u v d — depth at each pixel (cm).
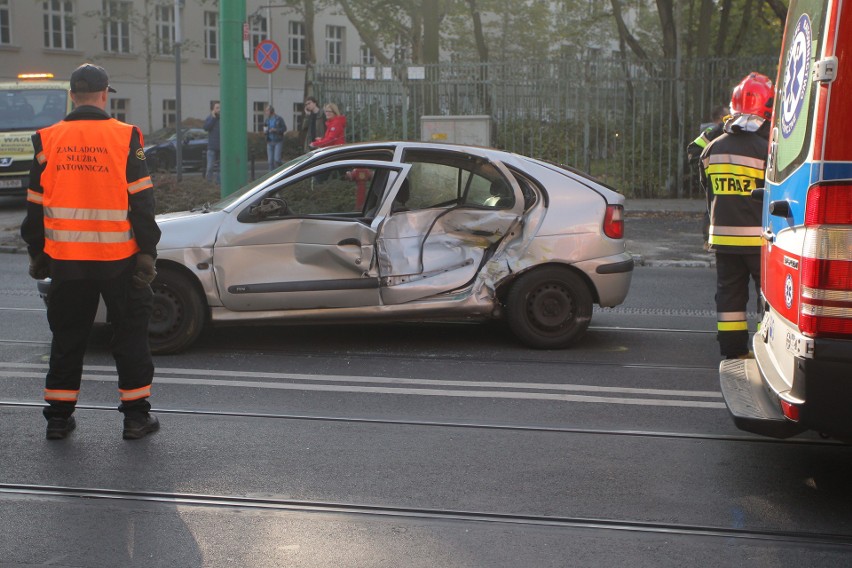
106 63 4206
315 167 796
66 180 532
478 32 2691
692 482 497
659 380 705
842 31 405
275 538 423
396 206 788
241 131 1302
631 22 4488
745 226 674
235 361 756
